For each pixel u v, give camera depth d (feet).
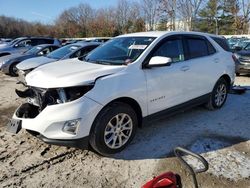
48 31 211.61
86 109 11.60
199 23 128.26
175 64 15.57
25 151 13.50
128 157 12.97
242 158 12.95
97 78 12.20
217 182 11.07
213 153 13.38
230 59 20.40
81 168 12.08
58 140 11.60
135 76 13.33
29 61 29.68
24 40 48.85
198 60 17.29
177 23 97.60
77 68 13.34
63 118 11.44
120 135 13.09
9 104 21.52
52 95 11.93
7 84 30.17
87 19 201.67
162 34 15.56
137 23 145.38
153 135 15.40
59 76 12.29
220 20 130.93
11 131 12.64
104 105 12.12
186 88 16.34
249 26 107.55
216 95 19.74
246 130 16.33
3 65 36.37
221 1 124.16
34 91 12.85
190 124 17.15
